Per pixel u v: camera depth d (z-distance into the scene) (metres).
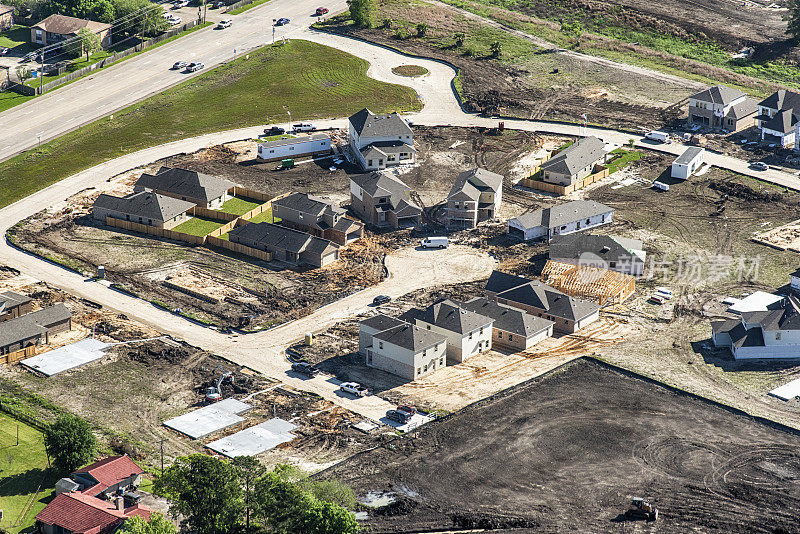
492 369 148.88
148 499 118.25
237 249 185.88
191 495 109.62
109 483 117.62
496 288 168.38
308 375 146.62
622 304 168.38
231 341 156.12
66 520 110.19
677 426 134.25
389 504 117.50
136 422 134.62
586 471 124.75
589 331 159.88
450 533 112.75
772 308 158.88
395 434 132.38
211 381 144.75
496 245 189.00
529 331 154.38
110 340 155.75
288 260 182.75
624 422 135.12
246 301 168.00
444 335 151.12
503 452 128.50
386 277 176.88
